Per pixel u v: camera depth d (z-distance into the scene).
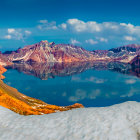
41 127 10.50
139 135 8.97
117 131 9.45
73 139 8.95
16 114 13.18
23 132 9.80
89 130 9.79
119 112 12.27
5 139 8.88
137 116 11.23
